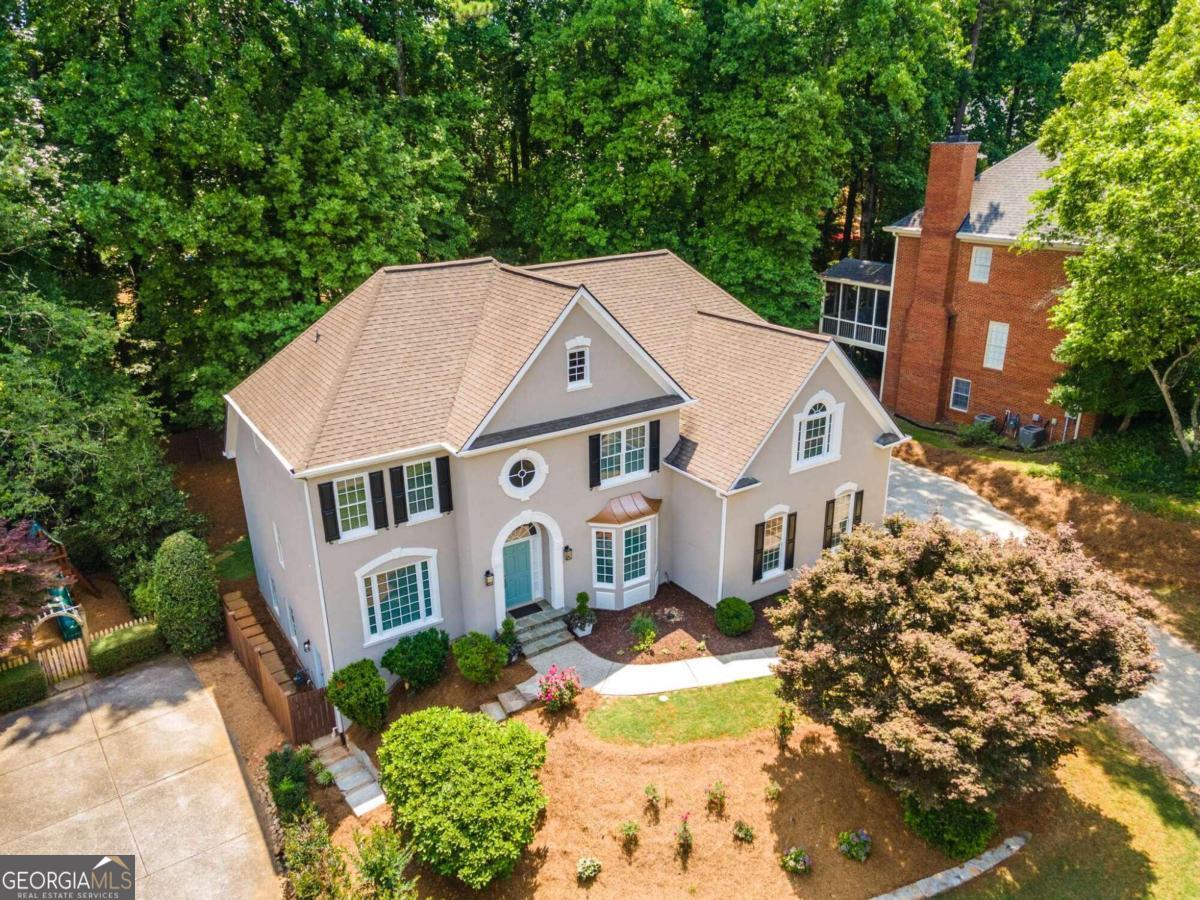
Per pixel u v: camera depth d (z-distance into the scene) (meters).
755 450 22.22
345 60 29.78
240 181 29.41
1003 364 35.53
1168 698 20.92
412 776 16.55
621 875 16.22
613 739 18.94
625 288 26.69
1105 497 28.59
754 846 16.67
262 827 17.47
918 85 36.81
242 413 23.03
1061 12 46.84
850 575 17.05
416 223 30.97
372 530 20.28
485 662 20.50
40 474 23.77
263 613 26.05
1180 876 16.19
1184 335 25.17
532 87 36.97
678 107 33.50
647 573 24.56
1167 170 22.59
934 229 36.38
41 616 22.58
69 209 25.77
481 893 16.00
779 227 35.47
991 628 15.90
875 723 15.02
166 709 21.11
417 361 21.83
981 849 16.55
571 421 21.81
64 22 26.81
